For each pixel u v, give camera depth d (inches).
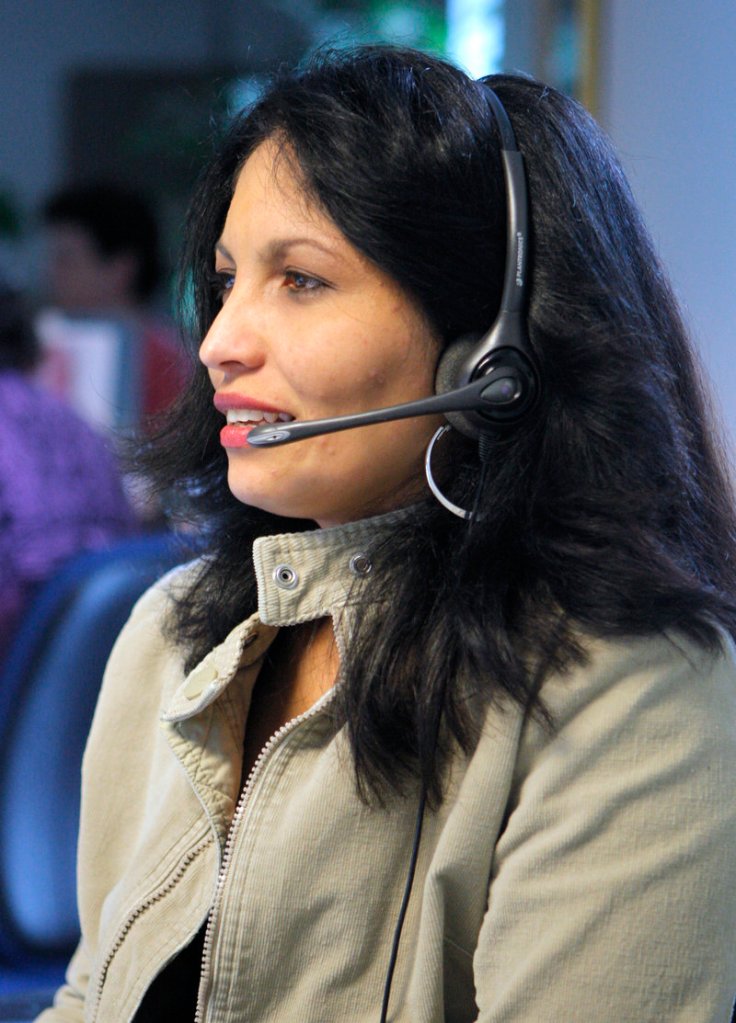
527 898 34.4
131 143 173.9
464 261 37.0
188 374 45.4
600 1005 33.2
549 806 34.9
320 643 42.5
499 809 35.7
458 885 36.2
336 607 39.0
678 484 38.5
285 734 38.3
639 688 35.1
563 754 35.0
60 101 175.5
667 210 86.7
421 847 37.0
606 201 39.7
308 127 36.9
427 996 36.0
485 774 35.6
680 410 41.0
